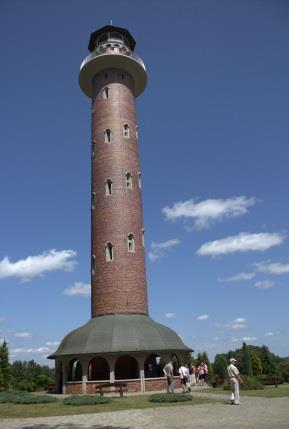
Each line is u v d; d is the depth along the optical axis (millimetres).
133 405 24453
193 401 25406
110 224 43062
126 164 45500
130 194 44656
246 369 74750
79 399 26156
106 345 36406
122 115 47406
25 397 28219
